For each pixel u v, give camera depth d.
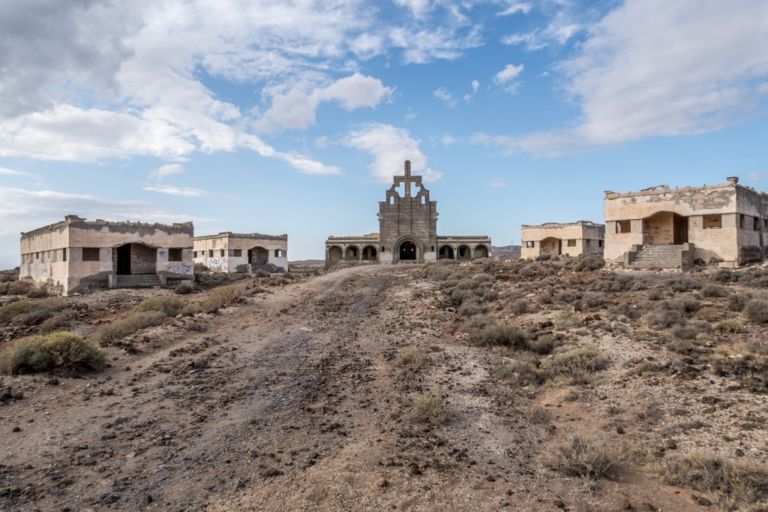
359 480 7.04
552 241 61.28
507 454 8.27
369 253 78.19
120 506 6.30
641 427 9.22
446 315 23.05
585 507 6.44
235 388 11.90
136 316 20.36
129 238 38.78
